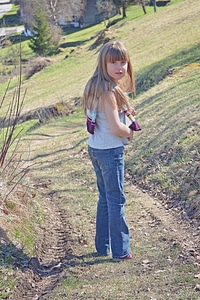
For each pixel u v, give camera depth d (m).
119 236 5.41
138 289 4.58
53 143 16.14
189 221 6.81
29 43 52.03
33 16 56.84
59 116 23.12
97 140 5.12
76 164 12.54
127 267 5.21
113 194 5.27
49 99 28.80
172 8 41.44
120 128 5.01
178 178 8.61
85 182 10.48
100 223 5.63
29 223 6.59
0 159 7.31
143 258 5.46
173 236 6.24
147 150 10.92
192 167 8.51
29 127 21.58
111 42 5.06
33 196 7.87
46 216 7.38
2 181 6.86
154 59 26.14
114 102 4.98
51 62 41.47
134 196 8.82
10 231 5.92
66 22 68.56
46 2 60.53
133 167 10.55
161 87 18.53
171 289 4.49
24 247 5.71
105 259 5.54
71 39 57.84
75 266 5.36
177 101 13.69
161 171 9.38
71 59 40.06
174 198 8.00
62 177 11.20
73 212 7.83
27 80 37.56
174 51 26.03
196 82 15.71
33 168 12.65
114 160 5.13
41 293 4.83
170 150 9.97
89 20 67.94
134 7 58.25
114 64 5.00
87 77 31.97
